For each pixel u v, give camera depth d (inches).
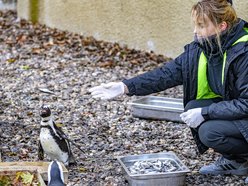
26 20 460.8
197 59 188.9
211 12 176.4
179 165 188.9
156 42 366.9
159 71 192.2
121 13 385.7
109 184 190.2
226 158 198.7
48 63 344.8
